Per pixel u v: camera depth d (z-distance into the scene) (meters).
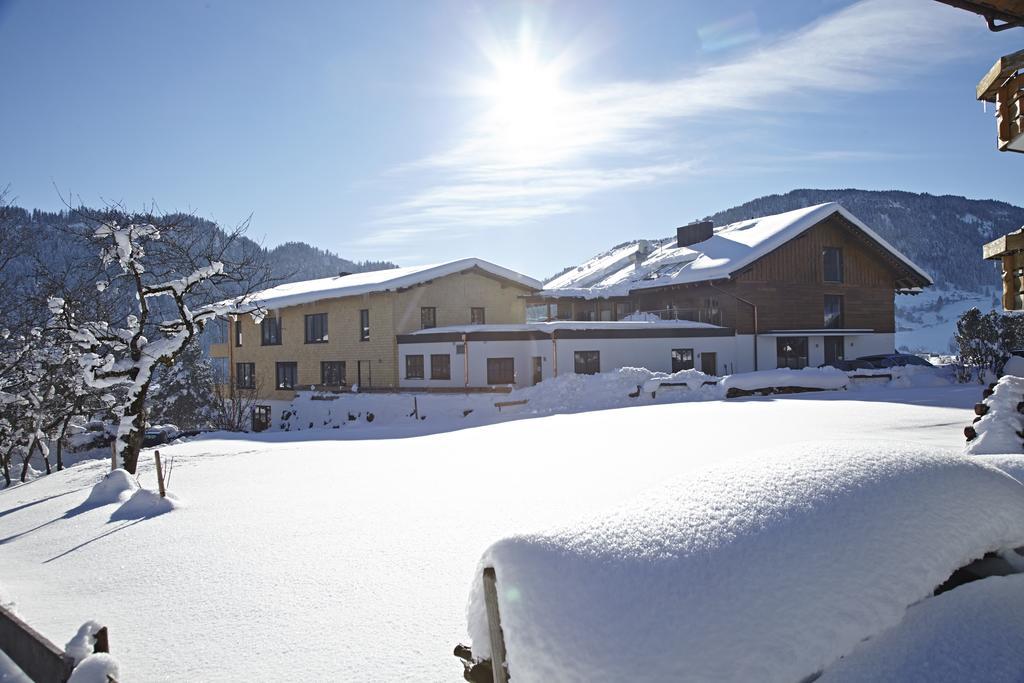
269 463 14.09
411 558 6.61
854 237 34.56
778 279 32.62
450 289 32.19
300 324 35.19
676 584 2.29
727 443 11.91
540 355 28.25
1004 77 4.78
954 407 15.49
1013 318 24.56
